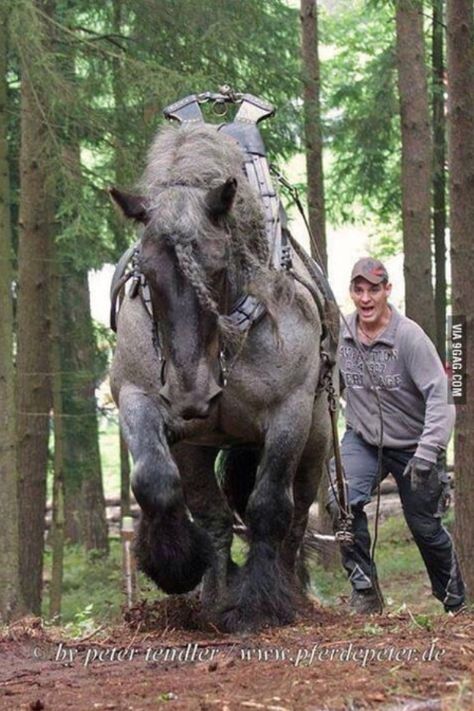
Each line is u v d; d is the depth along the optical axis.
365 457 12.12
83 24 21.31
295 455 9.45
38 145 18.17
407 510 12.05
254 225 9.18
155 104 17.19
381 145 26.53
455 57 15.96
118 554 31.95
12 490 16.56
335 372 10.71
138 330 9.22
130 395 9.25
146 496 8.82
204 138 9.10
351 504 11.88
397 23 21.89
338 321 10.48
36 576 21.84
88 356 26.19
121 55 16.83
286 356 9.27
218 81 18.06
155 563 8.91
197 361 8.47
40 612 21.89
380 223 33.81
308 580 11.32
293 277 9.57
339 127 26.73
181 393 8.49
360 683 7.25
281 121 20.56
